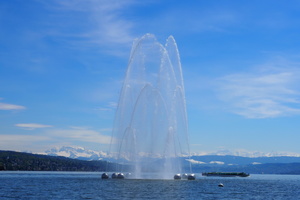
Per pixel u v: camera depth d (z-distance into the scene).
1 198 70.31
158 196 74.19
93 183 108.25
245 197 81.69
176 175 123.81
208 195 81.06
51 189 90.25
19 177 173.88
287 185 145.88
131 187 92.25
